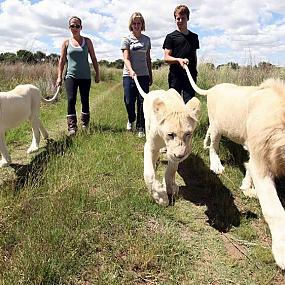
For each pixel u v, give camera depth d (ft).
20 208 12.69
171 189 15.10
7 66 54.34
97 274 10.23
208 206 14.58
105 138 22.35
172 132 12.55
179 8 20.88
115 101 41.34
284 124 10.86
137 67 23.86
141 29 23.73
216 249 11.80
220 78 41.29
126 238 11.69
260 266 10.93
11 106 19.43
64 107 37.65
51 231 11.38
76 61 24.39
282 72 36.09
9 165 18.89
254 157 11.65
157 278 10.28
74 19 24.18
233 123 15.29
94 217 12.62
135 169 17.30
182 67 21.50
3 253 10.70
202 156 19.75
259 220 13.69
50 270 9.88
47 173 15.93
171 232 12.42
